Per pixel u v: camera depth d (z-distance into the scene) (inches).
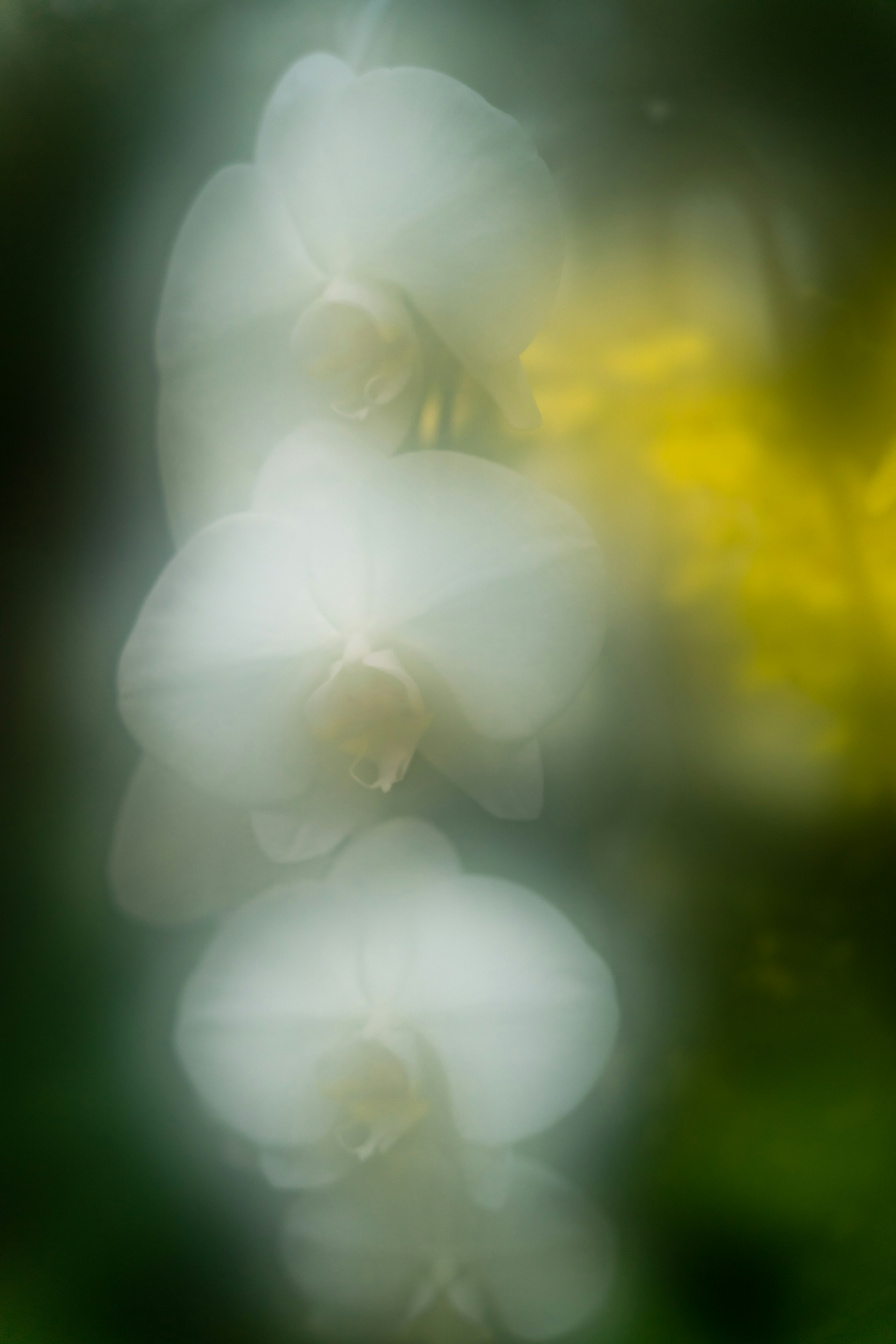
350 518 27.5
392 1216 27.3
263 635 27.8
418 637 28.0
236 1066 27.7
